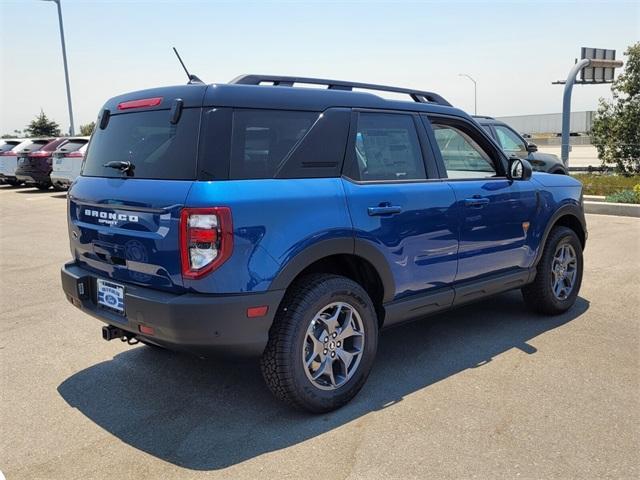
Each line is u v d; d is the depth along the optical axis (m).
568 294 5.37
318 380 3.46
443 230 4.11
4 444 3.21
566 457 2.98
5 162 20.69
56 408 3.64
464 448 3.08
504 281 4.73
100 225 3.56
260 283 3.12
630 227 9.66
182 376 4.11
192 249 3.01
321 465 2.95
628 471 2.85
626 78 17.61
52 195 17.86
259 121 3.30
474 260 4.43
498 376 4.00
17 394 3.84
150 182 3.25
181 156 3.17
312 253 3.30
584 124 75.94
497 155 4.79
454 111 4.52
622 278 6.52
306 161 3.45
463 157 4.59
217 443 3.19
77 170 16.17
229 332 3.07
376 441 3.17
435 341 4.73
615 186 13.52
